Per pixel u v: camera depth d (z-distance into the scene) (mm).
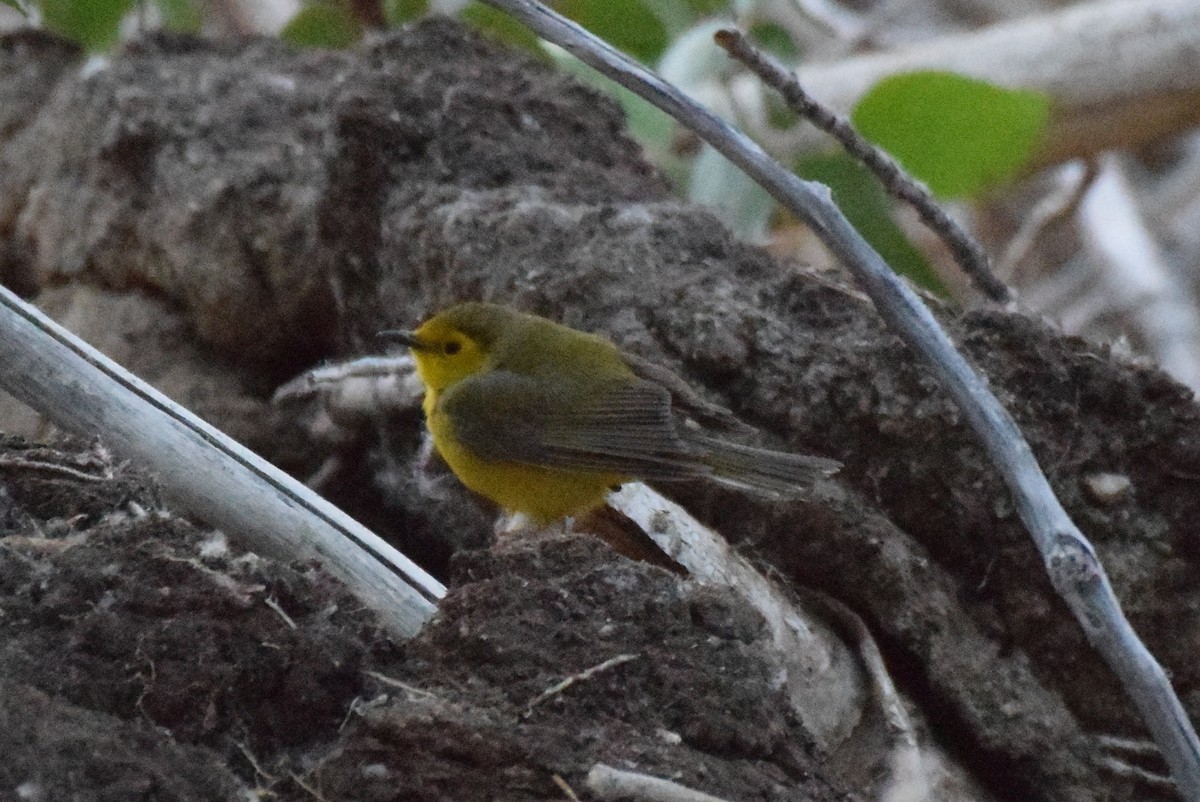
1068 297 18531
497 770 6055
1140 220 18172
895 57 15844
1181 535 9469
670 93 7836
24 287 13984
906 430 9266
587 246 10195
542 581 6969
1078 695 9281
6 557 6586
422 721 6105
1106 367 9523
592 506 9242
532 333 9398
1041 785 8953
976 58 15750
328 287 11969
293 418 11805
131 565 6594
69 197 13250
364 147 11086
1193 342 17266
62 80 14445
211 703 6219
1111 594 6703
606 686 6520
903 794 8266
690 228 10328
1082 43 15633
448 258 10516
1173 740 6492
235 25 18203
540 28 7836
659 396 8930
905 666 9148
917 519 9352
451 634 6684
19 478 7305
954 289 14477
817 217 7695
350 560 7238
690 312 9656
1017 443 7188
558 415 9031
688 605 6930
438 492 10891
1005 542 9227
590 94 11961
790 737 6734
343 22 15125
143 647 6281
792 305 9867
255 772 6113
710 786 6215
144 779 5715
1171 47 15484
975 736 9000
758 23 14984
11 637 6258
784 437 9461
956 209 19594
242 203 12164
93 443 7578
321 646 6461
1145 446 9453
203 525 8047
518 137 11375
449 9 16562
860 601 9148
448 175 11023
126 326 12578
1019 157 11594
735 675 6684
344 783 5984
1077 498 9375
